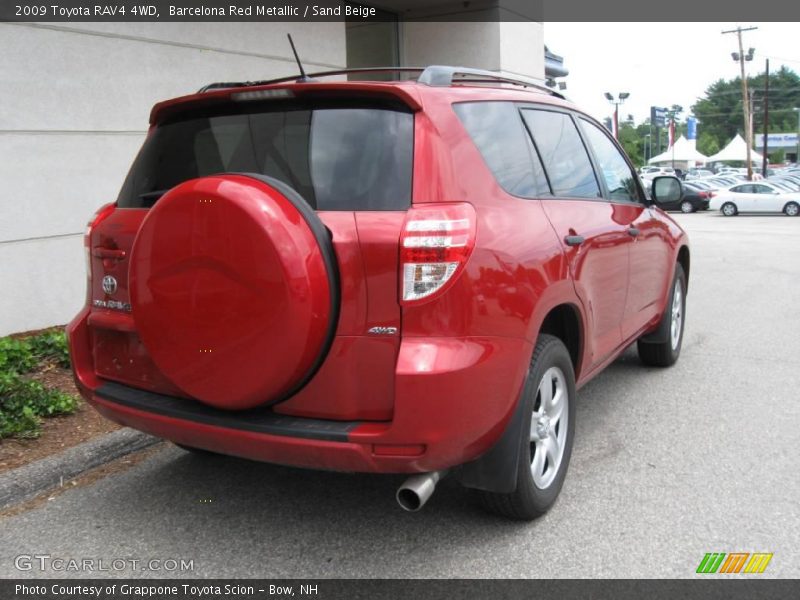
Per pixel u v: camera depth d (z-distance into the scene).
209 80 8.00
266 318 2.76
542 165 3.78
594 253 3.95
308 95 3.10
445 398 2.78
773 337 7.30
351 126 3.03
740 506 3.68
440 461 2.86
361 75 12.62
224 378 2.90
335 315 2.83
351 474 4.13
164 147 3.51
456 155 3.02
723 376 5.93
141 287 3.00
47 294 6.64
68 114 6.68
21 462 4.12
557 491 3.62
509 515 3.47
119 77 7.08
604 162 4.76
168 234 2.89
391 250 2.78
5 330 6.35
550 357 3.42
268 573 3.16
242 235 2.75
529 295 3.15
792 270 12.52
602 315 4.18
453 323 2.81
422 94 3.04
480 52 12.20
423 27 12.54
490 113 3.46
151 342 3.04
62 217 6.71
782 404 5.21
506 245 3.06
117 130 7.11
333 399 2.89
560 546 3.32
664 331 5.79
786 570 3.12
